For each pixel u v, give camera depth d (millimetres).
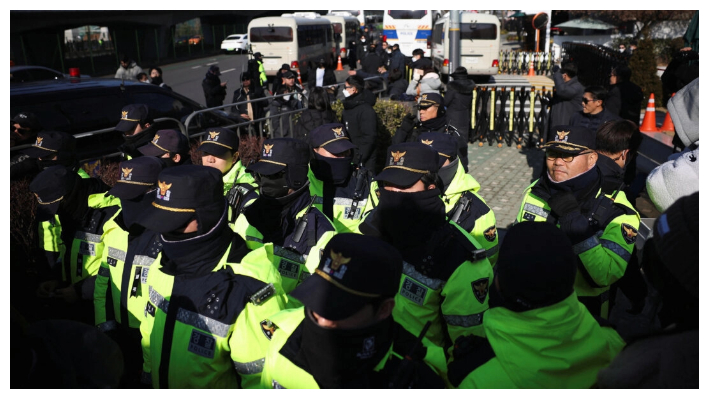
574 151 2510
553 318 1470
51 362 1319
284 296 2039
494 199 7043
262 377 1709
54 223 3129
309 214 2662
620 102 6547
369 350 1479
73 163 3621
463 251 2053
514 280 1473
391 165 2129
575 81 7414
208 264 1945
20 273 3627
